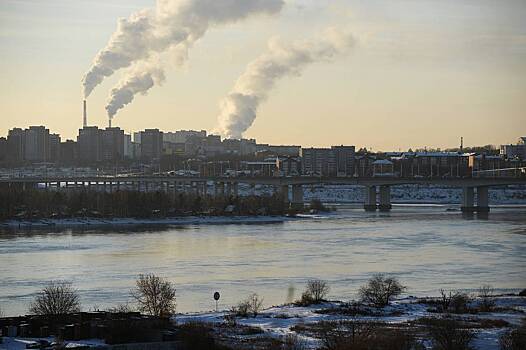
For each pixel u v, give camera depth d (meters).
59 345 195.12
